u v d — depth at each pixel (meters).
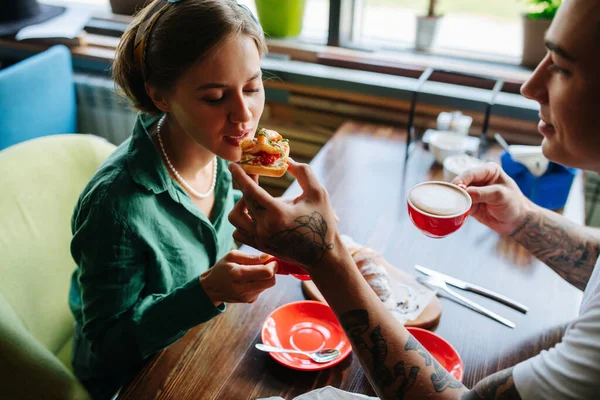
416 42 2.21
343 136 1.92
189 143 1.12
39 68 1.99
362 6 2.28
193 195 1.20
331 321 1.08
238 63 0.92
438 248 1.33
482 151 1.69
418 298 1.13
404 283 1.18
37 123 2.04
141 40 0.97
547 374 0.65
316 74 2.09
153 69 0.96
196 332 1.05
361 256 1.17
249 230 0.80
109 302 1.05
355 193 1.56
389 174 1.66
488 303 1.15
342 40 2.26
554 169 1.45
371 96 2.05
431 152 1.75
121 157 1.08
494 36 2.14
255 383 0.95
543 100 0.75
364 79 2.05
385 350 0.76
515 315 1.11
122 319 1.06
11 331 1.05
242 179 0.76
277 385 0.95
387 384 0.76
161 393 0.93
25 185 1.33
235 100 0.95
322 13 2.32
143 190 1.05
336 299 0.78
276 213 0.75
